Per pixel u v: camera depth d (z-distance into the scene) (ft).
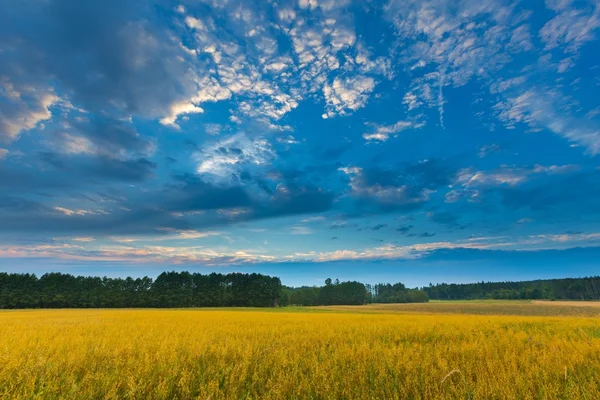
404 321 73.26
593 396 19.95
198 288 333.21
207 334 46.78
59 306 274.16
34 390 21.80
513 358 27.86
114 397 20.08
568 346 34.73
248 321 75.61
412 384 21.84
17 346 32.96
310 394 20.62
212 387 20.72
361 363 27.25
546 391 19.69
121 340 38.11
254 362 28.84
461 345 35.58
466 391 20.11
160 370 24.81
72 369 24.97
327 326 60.23
